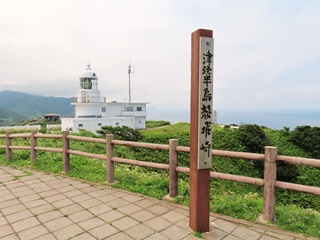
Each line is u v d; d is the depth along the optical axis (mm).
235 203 3629
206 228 2916
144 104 33094
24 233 2908
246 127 15281
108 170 4773
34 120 49375
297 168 11828
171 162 3969
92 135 14477
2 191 4371
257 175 12266
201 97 2803
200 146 2838
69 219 3266
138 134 15398
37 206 3699
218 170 11359
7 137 6734
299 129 16328
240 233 2883
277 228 2982
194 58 2838
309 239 2732
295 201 8688
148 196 4109
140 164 4387
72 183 4840
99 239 2771
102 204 3766
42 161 6387
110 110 30859
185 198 3951
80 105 27672
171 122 38469
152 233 2891
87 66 29062
